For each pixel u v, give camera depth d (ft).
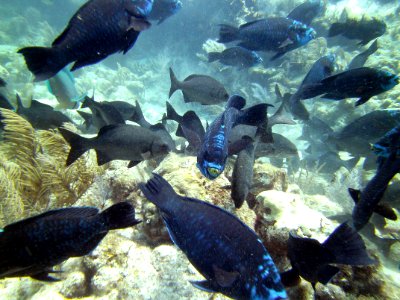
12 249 2.04
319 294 3.13
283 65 12.00
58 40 2.15
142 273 3.23
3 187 3.89
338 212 5.61
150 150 3.76
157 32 19.85
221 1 15.98
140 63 19.74
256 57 6.47
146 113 15.14
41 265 2.19
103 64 20.11
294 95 4.90
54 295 3.15
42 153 4.93
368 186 3.58
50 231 2.12
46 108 6.02
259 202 4.24
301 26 4.63
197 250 2.18
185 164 4.25
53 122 6.00
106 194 4.60
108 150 3.65
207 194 3.71
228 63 6.77
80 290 3.30
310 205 5.87
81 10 2.14
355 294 3.22
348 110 9.81
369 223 4.83
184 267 3.28
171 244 3.65
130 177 4.60
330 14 13.98
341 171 7.48
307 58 11.78
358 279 3.26
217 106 13.29
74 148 3.55
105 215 2.20
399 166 3.33
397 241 4.72
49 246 2.14
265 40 4.72
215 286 2.17
